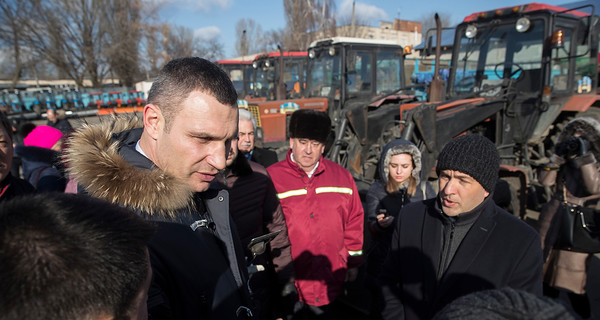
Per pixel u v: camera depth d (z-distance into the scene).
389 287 1.70
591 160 2.15
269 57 9.16
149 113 1.02
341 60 6.62
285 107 7.02
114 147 1.02
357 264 2.29
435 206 1.51
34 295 0.50
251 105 7.12
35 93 15.80
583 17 4.66
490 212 1.41
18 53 22.20
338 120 5.47
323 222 2.13
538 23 4.64
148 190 0.93
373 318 2.29
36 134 3.09
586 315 2.25
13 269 0.49
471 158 1.31
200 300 1.01
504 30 5.00
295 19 18.48
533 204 4.70
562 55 4.87
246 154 2.38
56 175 2.30
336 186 2.19
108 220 0.60
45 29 22.33
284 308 1.94
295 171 2.16
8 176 1.52
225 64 11.38
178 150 0.99
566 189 2.28
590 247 2.13
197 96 0.95
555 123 5.65
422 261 1.52
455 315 0.69
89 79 27.73
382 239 2.26
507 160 4.88
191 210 1.09
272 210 1.91
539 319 0.62
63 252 0.52
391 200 2.46
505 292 0.69
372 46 6.86
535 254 1.33
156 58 25.95
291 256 1.97
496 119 4.93
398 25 37.53
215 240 1.16
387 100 7.06
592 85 5.56
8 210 0.55
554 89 4.95
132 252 0.61
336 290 2.19
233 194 1.77
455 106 4.73
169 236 0.97
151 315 0.88
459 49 5.48
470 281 1.34
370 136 5.60
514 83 4.80
